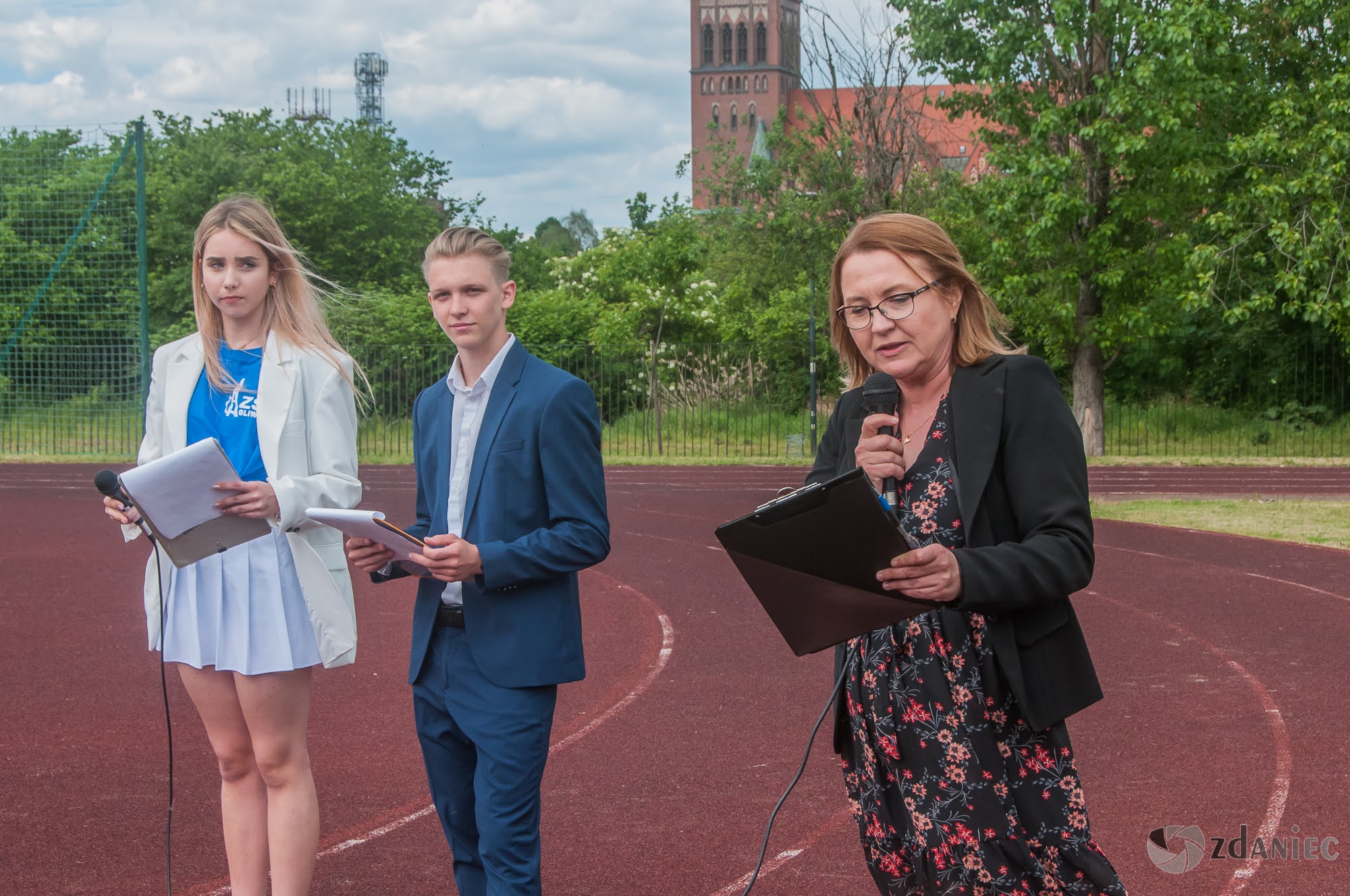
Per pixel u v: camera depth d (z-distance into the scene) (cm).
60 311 2108
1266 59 2275
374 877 412
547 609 326
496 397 332
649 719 609
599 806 482
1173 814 465
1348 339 2120
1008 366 259
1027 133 2161
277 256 358
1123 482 1909
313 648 346
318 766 533
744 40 11438
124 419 2139
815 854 430
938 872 257
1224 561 1106
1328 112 1973
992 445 253
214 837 449
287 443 347
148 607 354
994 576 234
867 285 265
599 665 727
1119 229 2159
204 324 360
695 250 3244
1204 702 630
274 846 345
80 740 573
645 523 1404
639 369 2562
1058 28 2008
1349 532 1298
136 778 518
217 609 339
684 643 783
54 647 768
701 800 488
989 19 2103
